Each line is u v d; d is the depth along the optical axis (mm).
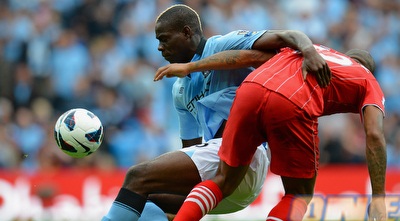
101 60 46781
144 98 44594
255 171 18641
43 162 39688
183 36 19141
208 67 18234
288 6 54906
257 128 17406
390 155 46344
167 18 19141
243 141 17484
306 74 17344
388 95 51500
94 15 49281
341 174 35875
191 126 20719
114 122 42781
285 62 17734
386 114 50000
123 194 17703
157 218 18578
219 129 19203
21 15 48562
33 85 44719
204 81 19375
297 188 17828
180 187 18172
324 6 55625
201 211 17234
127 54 47906
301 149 17312
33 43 47312
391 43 56062
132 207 17594
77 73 46219
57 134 18766
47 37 47750
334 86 17641
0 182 32625
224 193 17719
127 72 45344
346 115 44562
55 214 32094
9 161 40219
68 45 47188
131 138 42562
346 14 55906
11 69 44750
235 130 17406
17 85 44594
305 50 17484
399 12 58031
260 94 17109
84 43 48375
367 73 17922
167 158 18000
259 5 53938
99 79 45750
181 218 17000
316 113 17297
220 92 19016
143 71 46344
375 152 16906
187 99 19906
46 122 43000
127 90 44500
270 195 32969
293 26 53938
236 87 19094
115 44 48281
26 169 39594
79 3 49906
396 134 48344
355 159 43562
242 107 17266
